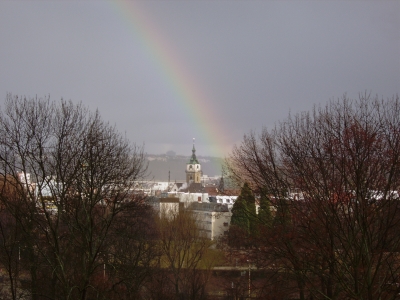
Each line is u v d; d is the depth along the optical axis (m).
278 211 32.88
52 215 36.41
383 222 27.20
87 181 35.25
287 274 33.25
